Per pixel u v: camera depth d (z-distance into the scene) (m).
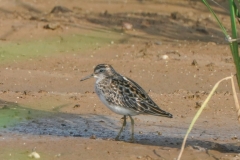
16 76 17.17
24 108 13.96
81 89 16.36
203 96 15.73
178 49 20.92
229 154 11.12
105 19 23.66
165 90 16.73
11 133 12.14
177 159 10.02
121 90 11.68
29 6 25.28
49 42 20.62
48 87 16.38
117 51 20.39
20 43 20.28
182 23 24.22
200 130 13.13
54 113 13.78
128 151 11.05
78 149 11.04
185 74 18.19
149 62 19.17
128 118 13.73
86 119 13.53
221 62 19.69
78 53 20.02
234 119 14.06
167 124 13.48
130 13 25.19
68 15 23.89
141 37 22.19
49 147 11.10
